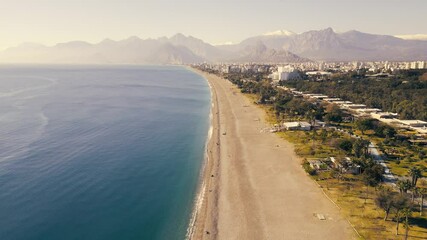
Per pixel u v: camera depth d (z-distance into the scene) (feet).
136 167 409.28
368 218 274.98
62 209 303.68
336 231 260.42
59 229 273.13
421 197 305.12
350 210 288.51
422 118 612.70
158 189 347.97
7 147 469.16
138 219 290.15
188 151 472.85
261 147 469.98
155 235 266.77
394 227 261.24
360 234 253.65
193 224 280.72
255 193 329.52
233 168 395.55
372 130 538.88
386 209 272.51
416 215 276.41
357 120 582.35
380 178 339.77
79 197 327.26
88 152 460.96
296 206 301.02
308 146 459.32
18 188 341.62
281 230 265.95
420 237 247.29
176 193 338.95
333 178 353.92
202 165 415.23
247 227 272.72
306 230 264.11
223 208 303.68
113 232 270.87
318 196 317.01
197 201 319.88
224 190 338.95
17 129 568.82
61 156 440.86
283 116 644.27
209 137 545.85
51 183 356.38
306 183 345.92
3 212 295.48
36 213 295.69
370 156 403.54
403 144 460.96
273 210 296.30
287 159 417.49
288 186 341.00
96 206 310.86
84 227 277.03
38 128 579.89
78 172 388.57
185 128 610.24
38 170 390.42
